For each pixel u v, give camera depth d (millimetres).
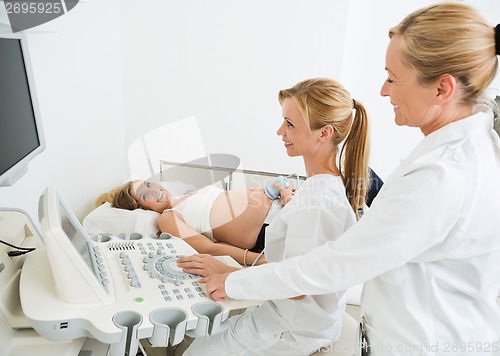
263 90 2238
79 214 1778
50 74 1447
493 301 745
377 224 669
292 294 772
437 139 693
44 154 1439
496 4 2246
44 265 849
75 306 748
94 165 1871
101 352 843
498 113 749
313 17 2133
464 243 663
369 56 2381
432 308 726
